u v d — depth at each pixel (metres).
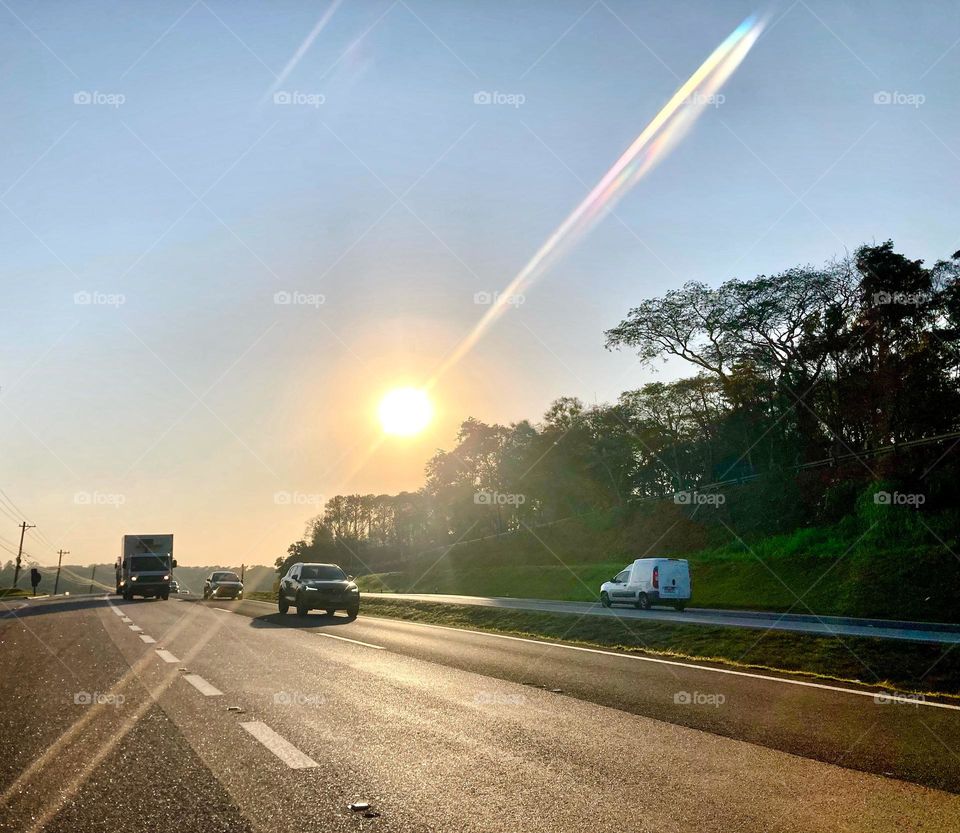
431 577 79.44
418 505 124.25
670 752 6.84
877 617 31.69
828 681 11.54
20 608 32.19
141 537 46.06
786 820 5.03
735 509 54.72
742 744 7.18
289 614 29.05
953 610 30.19
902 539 38.72
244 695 9.69
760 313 54.16
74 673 11.59
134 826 4.79
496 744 7.13
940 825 4.96
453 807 5.21
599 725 8.05
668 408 71.81
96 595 60.31
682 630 18.08
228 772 6.01
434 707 9.07
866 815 5.14
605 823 4.93
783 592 37.72
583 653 15.55
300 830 4.72
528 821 4.95
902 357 50.38
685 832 4.79
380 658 14.28
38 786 5.61
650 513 63.56
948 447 44.00
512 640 18.66
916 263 50.88
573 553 67.75
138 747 6.81
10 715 8.25
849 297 52.75
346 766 6.25
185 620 24.16
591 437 79.94
